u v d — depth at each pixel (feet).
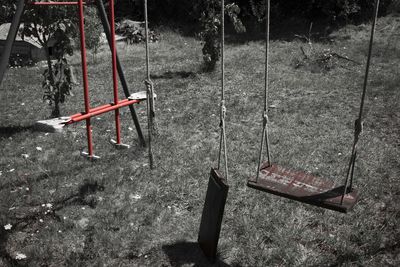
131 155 20.74
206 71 39.58
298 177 12.46
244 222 14.78
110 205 16.34
